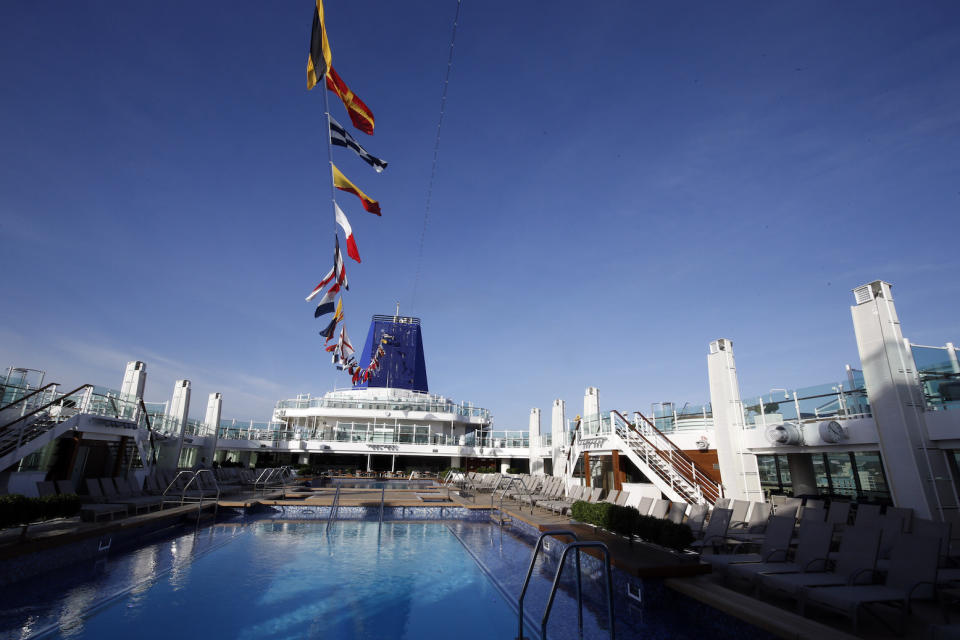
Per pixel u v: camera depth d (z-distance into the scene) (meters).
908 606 5.42
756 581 6.54
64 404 16.66
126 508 12.60
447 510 18.17
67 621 6.62
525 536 13.93
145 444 21.70
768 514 10.30
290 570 9.71
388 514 17.89
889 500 12.71
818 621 5.75
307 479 34.50
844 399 12.65
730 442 14.71
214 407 34.28
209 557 10.66
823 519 9.62
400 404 48.91
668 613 6.99
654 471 16.14
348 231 9.55
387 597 8.10
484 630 6.71
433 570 9.91
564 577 9.45
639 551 8.56
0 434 13.79
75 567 9.35
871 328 10.53
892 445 9.91
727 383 15.02
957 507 9.27
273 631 6.55
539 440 39.62
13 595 7.52
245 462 45.94
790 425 13.19
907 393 9.89
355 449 43.84
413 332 56.16
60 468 16.84
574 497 16.42
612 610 5.56
